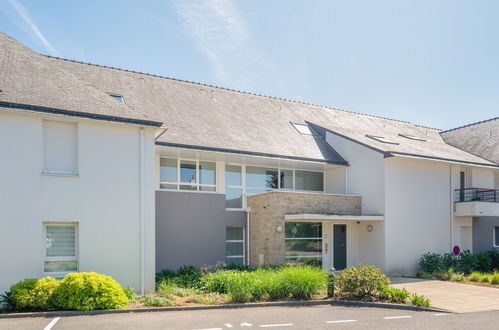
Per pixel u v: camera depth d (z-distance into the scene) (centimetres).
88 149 1141
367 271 1188
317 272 1212
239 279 1136
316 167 1841
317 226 1684
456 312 1045
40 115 1073
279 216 1560
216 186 1652
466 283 1502
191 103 1855
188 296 1122
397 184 1730
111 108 1192
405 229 1741
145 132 1218
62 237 1111
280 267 1388
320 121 2186
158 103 1734
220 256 1496
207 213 1488
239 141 1630
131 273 1170
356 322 905
